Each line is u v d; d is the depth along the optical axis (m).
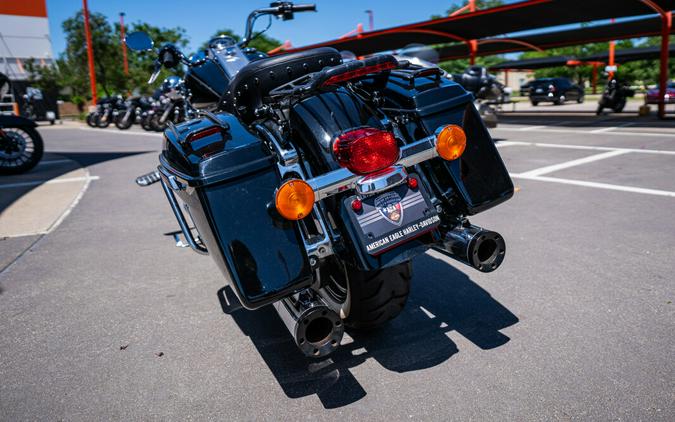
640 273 3.42
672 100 21.06
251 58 3.68
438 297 3.28
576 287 3.27
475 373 2.44
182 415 2.26
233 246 2.05
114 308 3.37
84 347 2.88
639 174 6.32
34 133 8.60
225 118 2.42
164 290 3.64
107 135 16.45
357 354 2.69
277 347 2.82
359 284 2.49
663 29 14.05
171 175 2.40
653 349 2.52
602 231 4.29
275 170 2.18
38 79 29.53
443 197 2.51
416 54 6.30
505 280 3.45
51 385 2.53
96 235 4.98
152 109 16.98
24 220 5.59
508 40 22.70
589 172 6.62
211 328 3.06
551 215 4.83
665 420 2.03
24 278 3.93
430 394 2.30
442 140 2.34
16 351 2.86
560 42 23.44
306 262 2.12
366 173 2.16
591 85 51.19
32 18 29.80
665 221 4.44
